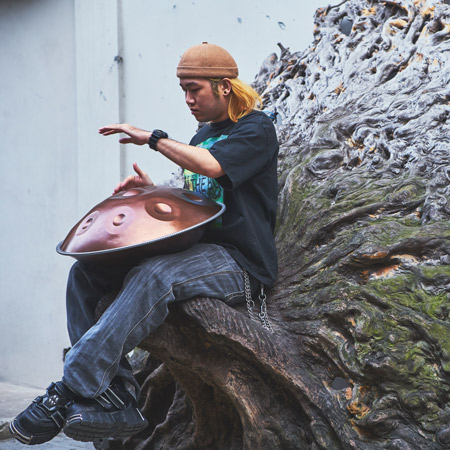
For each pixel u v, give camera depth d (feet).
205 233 11.11
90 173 23.93
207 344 10.51
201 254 10.48
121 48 23.07
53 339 25.71
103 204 10.89
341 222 11.78
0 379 27.86
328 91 15.05
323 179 13.06
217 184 11.41
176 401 12.59
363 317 10.10
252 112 11.39
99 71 23.58
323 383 10.35
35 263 26.61
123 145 22.99
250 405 10.40
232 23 19.57
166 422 12.55
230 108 11.46
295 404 10.34
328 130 13.78
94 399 9.59
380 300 10.23
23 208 27.22
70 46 25.22
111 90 23.16
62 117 25.59
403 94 13.41
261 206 11.34
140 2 22.40
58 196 25.75
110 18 23.17
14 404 22.59
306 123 14.92
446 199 11.22
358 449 9.44
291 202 12.88
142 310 9.75
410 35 14.33
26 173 27.07
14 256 27.53
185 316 10.42
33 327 26.58
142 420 9.95
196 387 11.37
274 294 11.56
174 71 21.27
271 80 17.39
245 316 10.69
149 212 10.31
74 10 24.85
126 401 9.90
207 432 11.73
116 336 9.57
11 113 27.81
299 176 13.25
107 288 10.66
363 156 12.87
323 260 11.42
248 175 10.71
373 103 13.70
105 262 10.22
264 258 10.99
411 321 9.84
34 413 9.46
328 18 16.74
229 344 10.19
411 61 14.02
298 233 12.17
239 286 10.73
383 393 9.61
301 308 11.07
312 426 9.94
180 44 21.09
